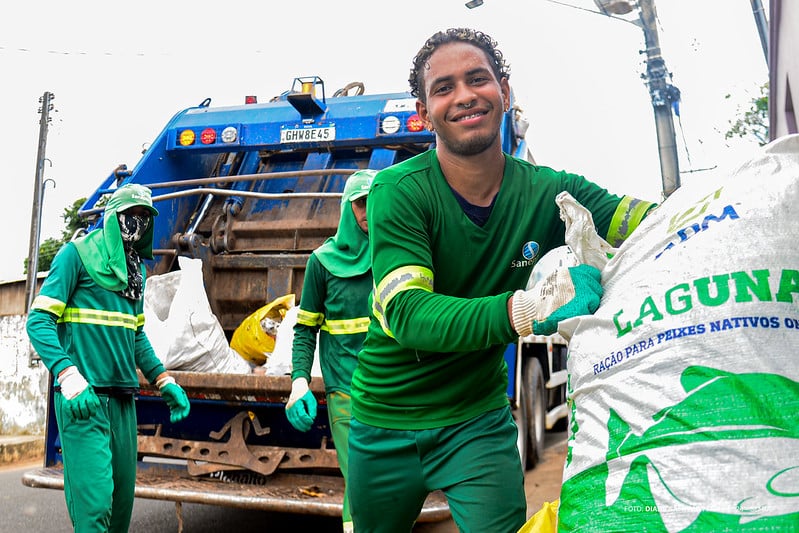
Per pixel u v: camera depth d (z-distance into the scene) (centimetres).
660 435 142
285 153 583
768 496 131
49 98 1620
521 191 213
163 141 559
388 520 237
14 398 1158
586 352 159
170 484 387
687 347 144
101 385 324
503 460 218
